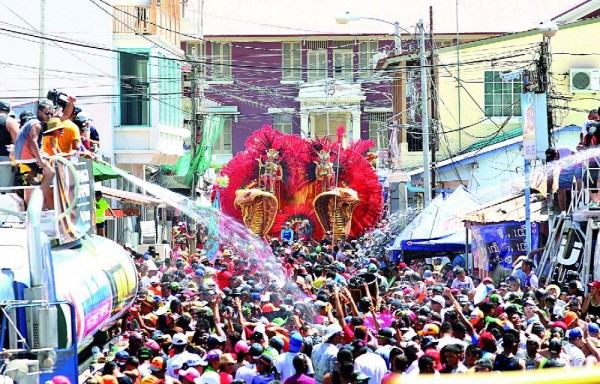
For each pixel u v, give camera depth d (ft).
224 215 185.78
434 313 63.10
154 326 69.56
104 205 98.27
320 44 289.12
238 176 192.34
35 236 38.40
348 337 58.23
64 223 52.49
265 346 55.67
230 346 55.21
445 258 133.69
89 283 53.88
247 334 63.82
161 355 53.42
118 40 154.30
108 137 154.30
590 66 171.83
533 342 52.70
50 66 149.28
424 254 136.77
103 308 57.00
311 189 192.34
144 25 156.46
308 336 57.98
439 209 128.88
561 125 170.09
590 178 92.73
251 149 192.54
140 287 77.97
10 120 53.01
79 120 69.77
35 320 36.65
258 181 192.24
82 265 54.90
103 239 66.39
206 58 284.61
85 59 152.15
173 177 193.77
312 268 113.80
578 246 96.27
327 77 286.05
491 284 83.10
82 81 152.25
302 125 284.00
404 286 88.02
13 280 38.47
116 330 68.44
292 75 288.92
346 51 288.30
